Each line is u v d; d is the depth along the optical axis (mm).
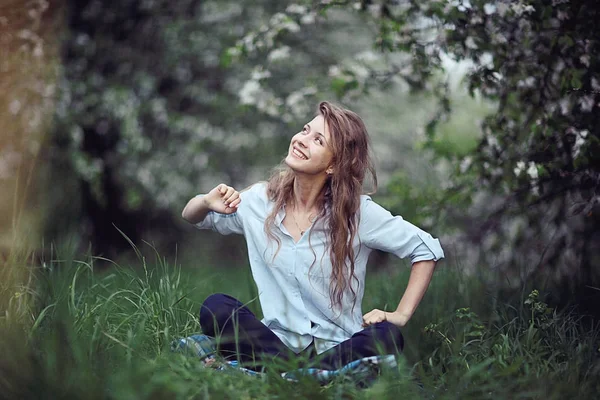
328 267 3959
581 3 5273
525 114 5879
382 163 14781
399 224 4070
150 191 11828
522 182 5688
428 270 4062
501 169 5949
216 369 3557
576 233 5809
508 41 5684
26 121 6453
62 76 9625
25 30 6273
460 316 4422
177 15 11906
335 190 3990
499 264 5844
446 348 4340
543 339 4293
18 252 4344
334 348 3758
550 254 5844
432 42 6020
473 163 6043
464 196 6352
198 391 3137
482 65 5832
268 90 12484
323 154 3955
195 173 13031
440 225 6578
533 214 5934
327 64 13195
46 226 9984
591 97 5418
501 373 3455
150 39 11789
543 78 5645
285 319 3953
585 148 5074
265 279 4059
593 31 5262
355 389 3303
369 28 12852
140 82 11383
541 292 5074
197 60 12273
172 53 11633
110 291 4523
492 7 5645
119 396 2959
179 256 12609
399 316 3932
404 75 6824
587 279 5488
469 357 4160
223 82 12656
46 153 9828
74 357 3270
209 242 14039
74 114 10234
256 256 4094
